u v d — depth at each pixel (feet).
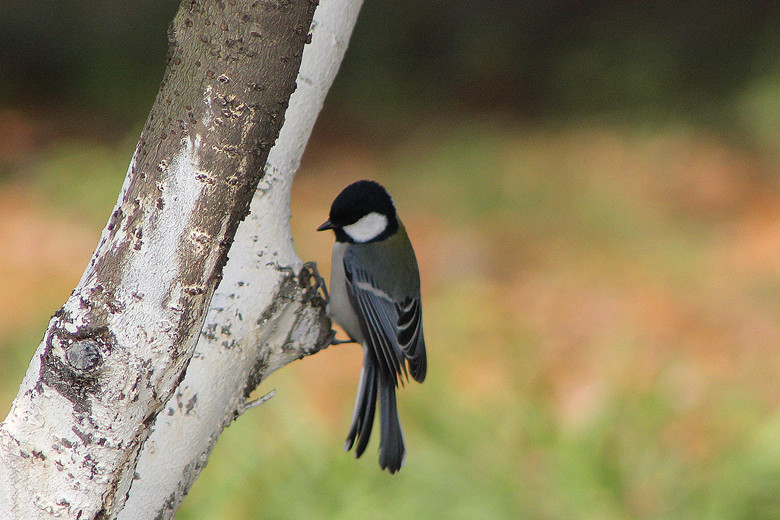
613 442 28.14
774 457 26.20
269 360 12.66
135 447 8.63
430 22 91.86
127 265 8.09
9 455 8.52
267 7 7.61
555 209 59.00
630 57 82.33
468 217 58.03
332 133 78.38
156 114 8.02
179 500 11.44
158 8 87.45
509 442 28.50
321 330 12.84
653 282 47.80
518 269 50.26
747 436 28.37
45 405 8.39
